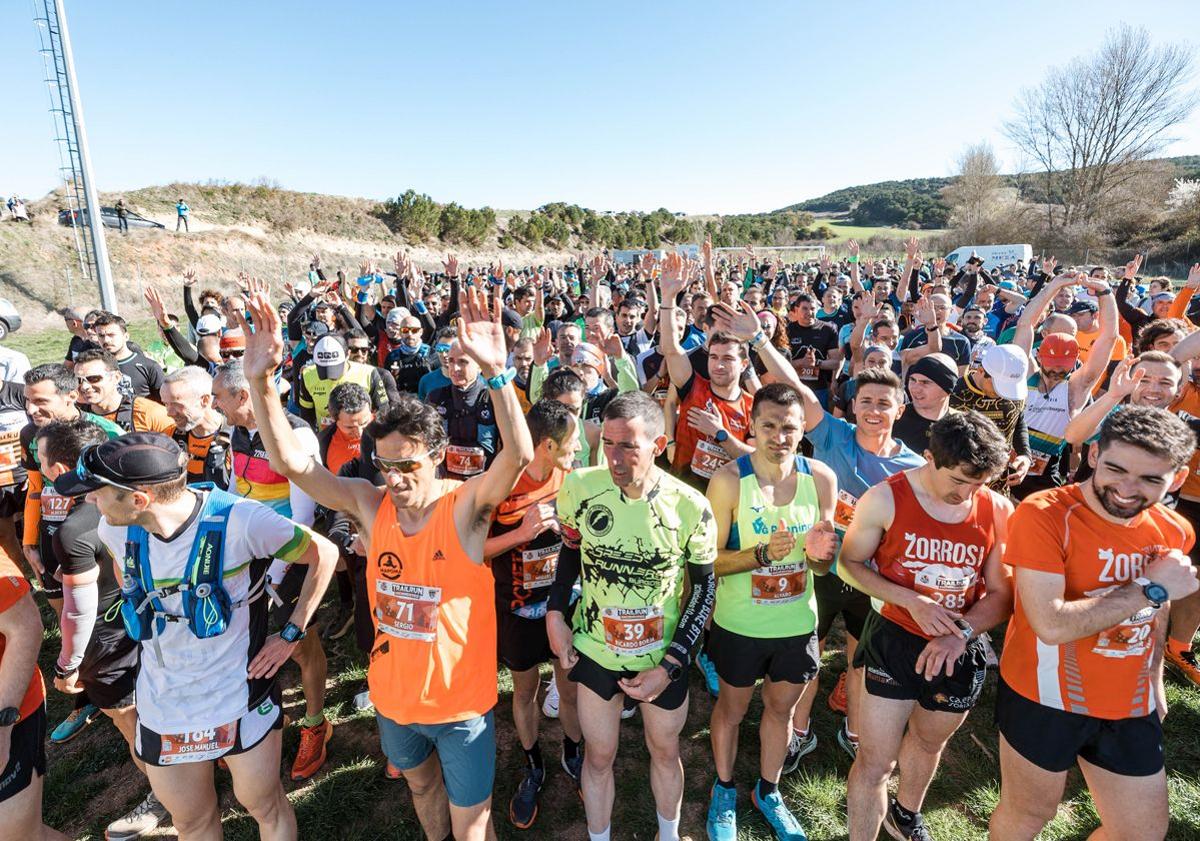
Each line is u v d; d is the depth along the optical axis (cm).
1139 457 189
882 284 1027
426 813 254
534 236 4891
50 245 2603
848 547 254
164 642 217
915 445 360
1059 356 430
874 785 249
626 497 237
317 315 776
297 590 274
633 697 231
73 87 1225
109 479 194
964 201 4916
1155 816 209
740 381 434
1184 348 405
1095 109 3997
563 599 255
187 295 788
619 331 748
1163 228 4000
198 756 219
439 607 223
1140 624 206
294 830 250
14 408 469
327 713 376
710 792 318
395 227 4316
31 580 532
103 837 302
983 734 349
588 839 294
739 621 264
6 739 212
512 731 365
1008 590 235
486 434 423
